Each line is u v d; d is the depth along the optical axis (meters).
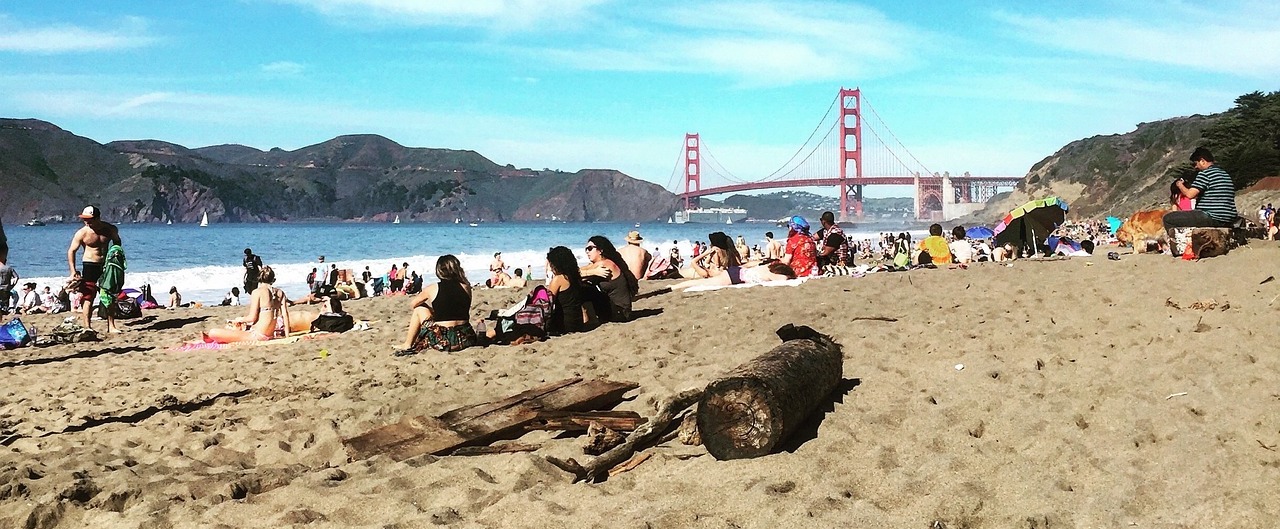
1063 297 8.60
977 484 3.47
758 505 3.32
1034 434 4.18
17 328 11.04
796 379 4.24
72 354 10.20
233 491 3.97
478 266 43.06
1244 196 70.94
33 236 109.25
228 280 33.44
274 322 10.32
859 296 9.94
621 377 6.10
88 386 7.48
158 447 5.07
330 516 3.57
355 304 15.64
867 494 3.51
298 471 4.32
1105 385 4.90
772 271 12.60
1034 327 6.86
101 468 4.50
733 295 10.88
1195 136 113.44
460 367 7.05
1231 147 79.62
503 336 8.32
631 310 9.49
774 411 3.93
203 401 6.40
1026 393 4.89
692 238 112.00
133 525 3.60
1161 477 3.51
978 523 3.19
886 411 4.61
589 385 5.52
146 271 39.88
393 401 5.82
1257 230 14.01
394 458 4.34
